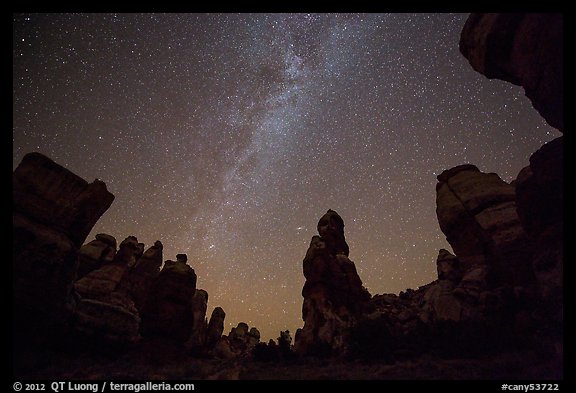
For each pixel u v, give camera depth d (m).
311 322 23.56
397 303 28.28
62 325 19.47
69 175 21.34
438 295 23.30
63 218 20.27
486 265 22.42
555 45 12.91
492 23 15.37
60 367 16.05
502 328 17.42
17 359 15.88
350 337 20.30
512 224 22.11
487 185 24.94
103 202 22.81
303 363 18.45
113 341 21.95
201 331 34.84
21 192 19.06
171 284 22.86
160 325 21.33
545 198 15.79
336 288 25.28
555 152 15.42
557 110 14.02
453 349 17.19
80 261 28.31
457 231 24.75
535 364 12.81
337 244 28.78
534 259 16.50
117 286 27.62
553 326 14.83
